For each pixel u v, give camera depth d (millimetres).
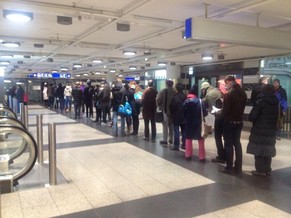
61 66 17516
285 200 3615
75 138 7590
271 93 4398
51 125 4047
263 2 4238
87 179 4371
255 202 3559
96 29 6559
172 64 14516
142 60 12961
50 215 3211
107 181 4289
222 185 4133
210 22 4586
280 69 10109
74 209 3361
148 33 7098
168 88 6613
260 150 4383
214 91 5426
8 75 25359
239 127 4660
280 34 5258
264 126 4379
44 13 5027
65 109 15148
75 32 7078
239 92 4570
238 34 4828
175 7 4777
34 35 7473
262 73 10680
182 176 4523
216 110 5172
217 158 5312
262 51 9156
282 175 4578
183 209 3367
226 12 4898
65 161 5359
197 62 13508
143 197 3711
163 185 4137
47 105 18766
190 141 5441
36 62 14766
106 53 10953
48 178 4391
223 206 3447
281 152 6117
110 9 4914
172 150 6215
